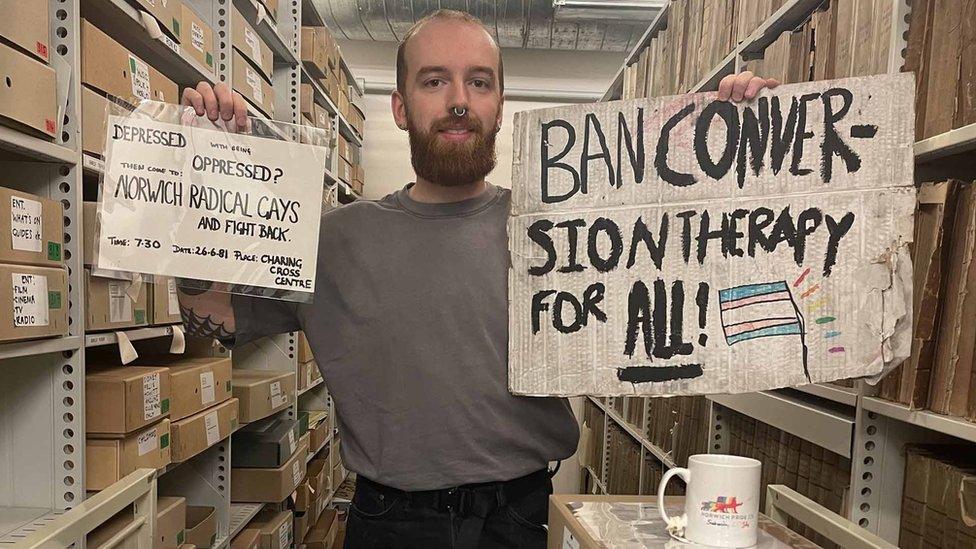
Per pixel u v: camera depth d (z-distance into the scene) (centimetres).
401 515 98
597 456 337
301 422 236
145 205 82
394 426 98
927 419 86
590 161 84
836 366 79
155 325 138
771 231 81
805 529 117
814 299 80
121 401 116
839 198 80
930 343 89
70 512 71
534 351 85
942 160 98
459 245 101
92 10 119
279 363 229
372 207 106
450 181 99
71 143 106
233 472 196
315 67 246
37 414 108
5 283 89
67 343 104
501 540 98
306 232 87
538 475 104
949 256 88
